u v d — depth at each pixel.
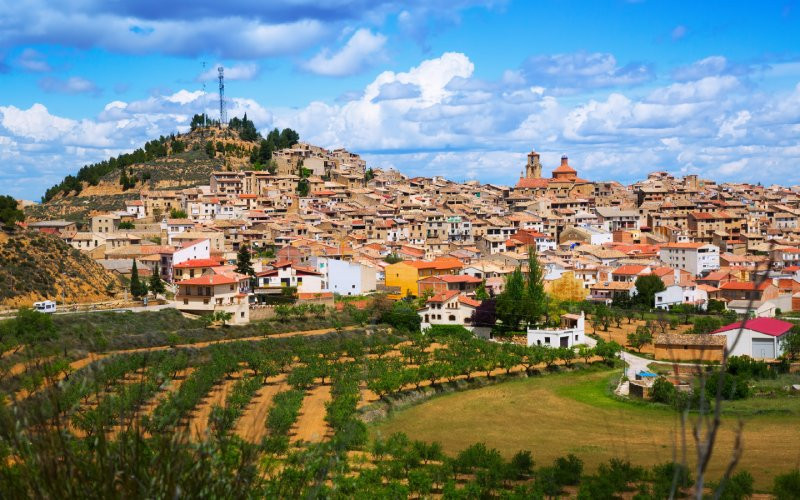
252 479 27.73
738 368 148.25
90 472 24.58
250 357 141.00
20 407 24.72
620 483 84.75
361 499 74.00
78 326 144.62
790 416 119.50
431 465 94.50
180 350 144.50
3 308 163.75
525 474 95.00
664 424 121.31
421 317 195.62
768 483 88.81
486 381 152.25
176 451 25.28
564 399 140.12
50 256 190.75
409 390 140.88
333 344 161.38
